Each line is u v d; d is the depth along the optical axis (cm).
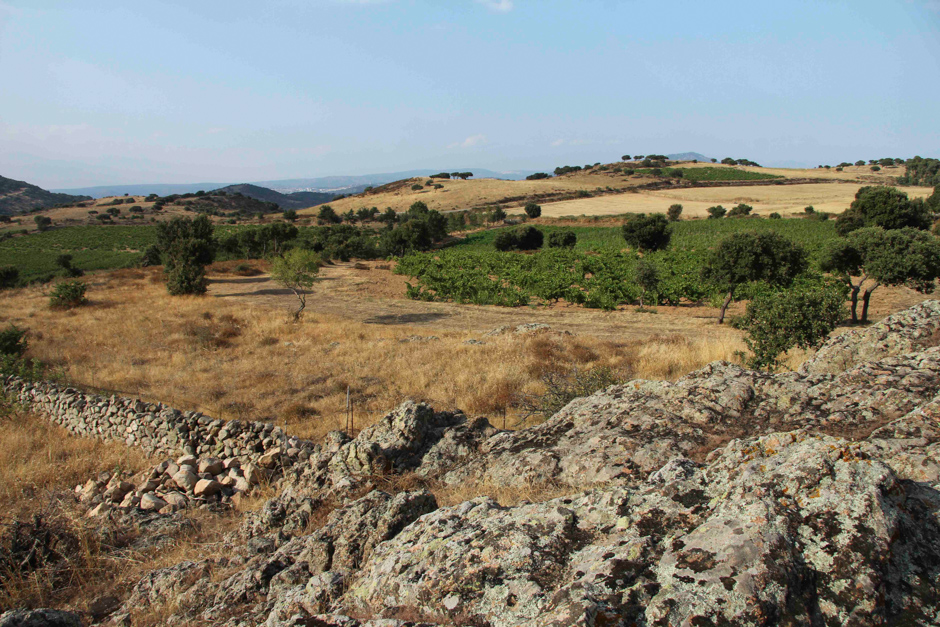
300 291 3559
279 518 591
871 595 233
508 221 9656
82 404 1146
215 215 14175
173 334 2223
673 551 265
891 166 16212
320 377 1595
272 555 464
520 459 557
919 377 521
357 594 330
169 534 654
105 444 1051
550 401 1046
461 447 647
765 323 1156
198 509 746
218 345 2064
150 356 1891
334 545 419
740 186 12912
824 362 750
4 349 1805
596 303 3144
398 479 599
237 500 751
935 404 420
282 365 1748
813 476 285
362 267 5122
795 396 552
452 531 346
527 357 1703
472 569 296
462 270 4181
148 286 3700
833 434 470
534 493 488
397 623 270
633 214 9319
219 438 903
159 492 801
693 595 235
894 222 5212
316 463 676
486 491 523
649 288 3177
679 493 316
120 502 779
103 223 12756
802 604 232
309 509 563
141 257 5303
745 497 285
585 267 4269
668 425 543
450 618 275
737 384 587
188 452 916
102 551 600
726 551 251
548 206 11088
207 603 426
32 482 867
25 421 1205
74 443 1069
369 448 622
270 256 5250
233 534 612
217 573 487
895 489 279
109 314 2686
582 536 307
